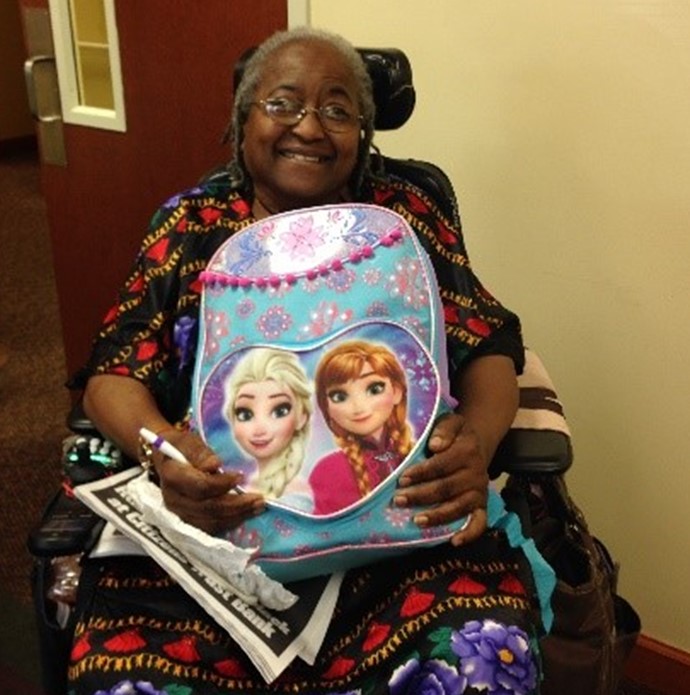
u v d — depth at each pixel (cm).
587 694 128
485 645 99
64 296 223
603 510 169
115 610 109
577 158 150
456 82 156
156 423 116
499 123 155
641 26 137
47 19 193
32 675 172
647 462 161
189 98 185
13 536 210
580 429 166
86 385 125
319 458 104
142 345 125
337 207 116
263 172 126
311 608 105
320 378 106
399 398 107
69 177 208
